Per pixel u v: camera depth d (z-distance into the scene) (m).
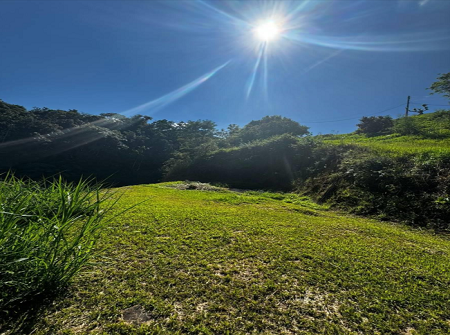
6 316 1.54
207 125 43.81
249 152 14.81
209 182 13.91
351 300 1.89
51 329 1.46
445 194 4.70
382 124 17.30
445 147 7.73
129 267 2.29
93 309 1.66
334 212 5.81
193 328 1.52
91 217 2.00
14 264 1.61
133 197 6.80
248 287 2.02
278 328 1.56
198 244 2.98
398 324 1.63
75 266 1.88
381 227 4.26
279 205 6.32
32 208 1.95
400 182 5.62
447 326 1.62
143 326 1.52
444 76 14.98
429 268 2.46
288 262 2.53
